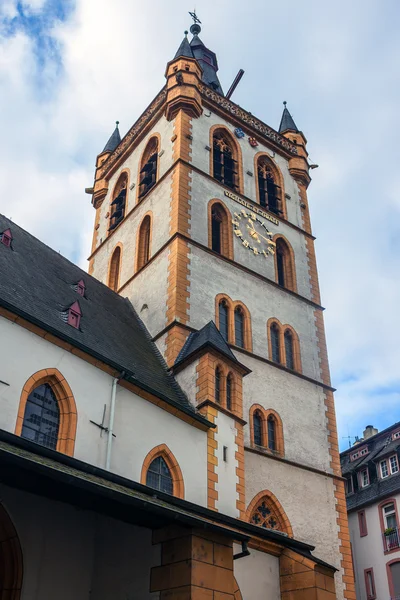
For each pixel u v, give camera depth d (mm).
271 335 37500
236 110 46562
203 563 18250
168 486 25125
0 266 26406
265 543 25734
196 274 35531
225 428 28328
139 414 25109
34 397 22000
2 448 14516
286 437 33625
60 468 15969
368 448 54562
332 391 38000
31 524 20078
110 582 20219
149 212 41156
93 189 50906
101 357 24156
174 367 30656
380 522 47625
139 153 46469
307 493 32500
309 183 48906
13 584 19156
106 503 18172
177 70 44500
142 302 36750
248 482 30172
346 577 31375
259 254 40469
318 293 42594
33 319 22062
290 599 25344
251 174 44375
